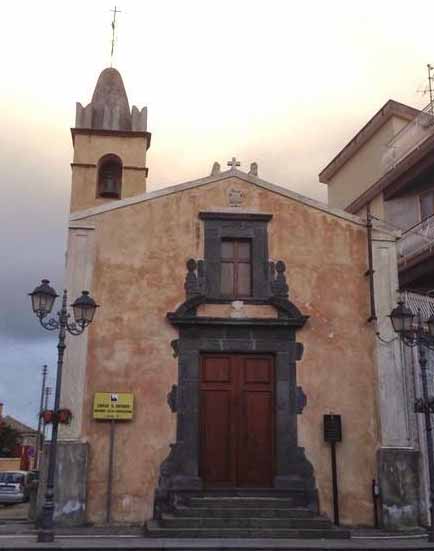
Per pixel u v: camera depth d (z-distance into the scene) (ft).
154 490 50.39
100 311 53.67
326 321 55.62
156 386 52.65
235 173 58.39
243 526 45.70
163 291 54.85
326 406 53.62
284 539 43.73
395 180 82.23
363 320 55.93
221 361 54.44
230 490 50.75
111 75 92.84
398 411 53.52
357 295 56.54
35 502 57.82
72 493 49.11
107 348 52.95
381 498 51.21
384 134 88.33
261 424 53.36
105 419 51.24
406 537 46.65
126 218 56.13
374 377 54.65
